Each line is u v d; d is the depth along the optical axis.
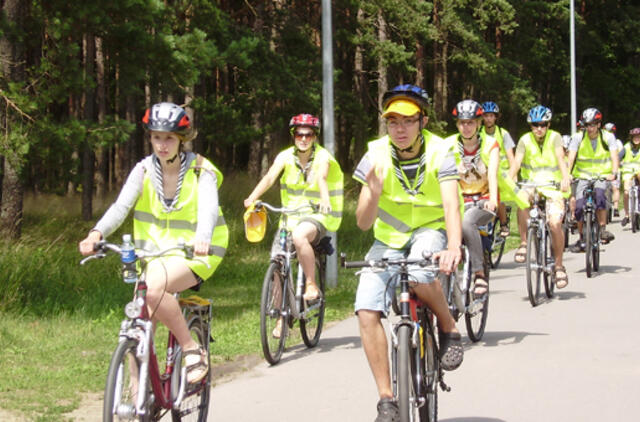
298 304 8.70
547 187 11.73
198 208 5.44
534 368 7.70
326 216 9.06
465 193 9.23
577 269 14.55
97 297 11.44
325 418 6.35
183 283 5.51
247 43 19.72
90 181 20.97
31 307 10.80
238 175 22.70
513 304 11.34
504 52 44.62
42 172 17.28
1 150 14.08
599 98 54.47
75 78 15.30
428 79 45.84
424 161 5.45
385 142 5.54
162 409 5.43
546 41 46.66
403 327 5.09
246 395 7.07
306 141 8.97
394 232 5.66
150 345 5.11
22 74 15.47
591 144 13.82
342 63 39.88
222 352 8.70
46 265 12.34
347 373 7.78
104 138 15.65
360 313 5.22
